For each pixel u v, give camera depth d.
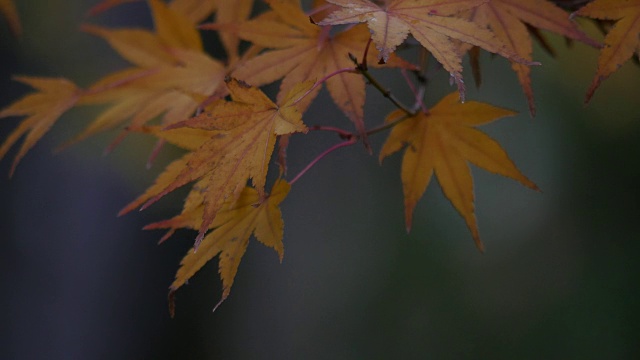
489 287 9.81
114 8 4.75
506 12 1.71
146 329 5.52
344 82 1.64
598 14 1.58
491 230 10.05
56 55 4.74
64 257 5.20
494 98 8.99
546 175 9.84
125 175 4.55
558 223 9.85
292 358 9.55
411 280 9.91
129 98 2.13
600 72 1.57
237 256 1.55
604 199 9.53
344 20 1.38
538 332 9.55
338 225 10.34
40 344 5.23
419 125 1.87
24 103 2.12
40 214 5.17
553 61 6.01
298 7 1.70
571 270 9.70
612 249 9.49
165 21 2.20
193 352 6.35
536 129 9.34
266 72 1.68
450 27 1.43
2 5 2.96
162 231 5.43
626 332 9.20
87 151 4.50
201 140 1.68
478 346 9.59
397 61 1.63
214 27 1.72
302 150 8.66
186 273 1.57
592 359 9.29
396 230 10.11
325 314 10.09
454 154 1.85
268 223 1.55
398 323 9.84
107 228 5.24
